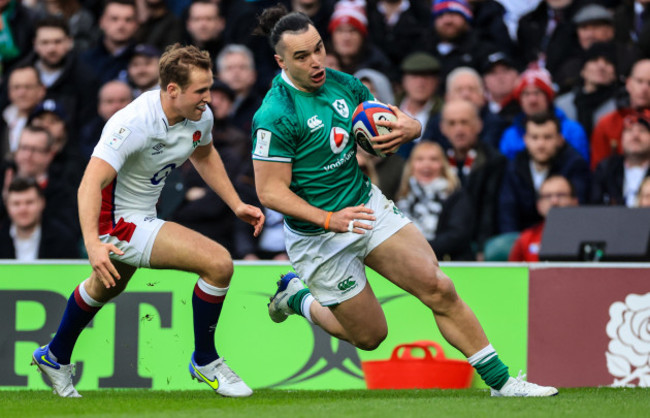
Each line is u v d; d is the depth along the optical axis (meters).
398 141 15.02
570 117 28.53
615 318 19.22
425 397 16.09
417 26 31.23
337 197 15.58
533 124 26.25
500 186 26.50
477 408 13.69
